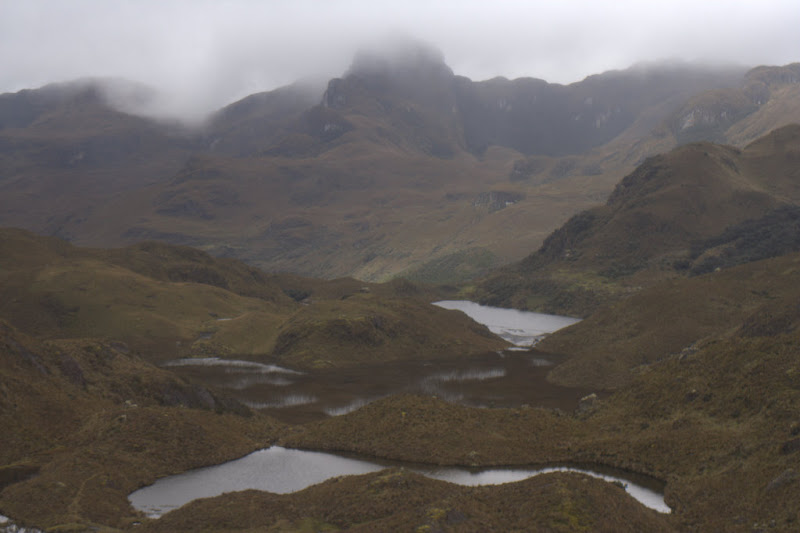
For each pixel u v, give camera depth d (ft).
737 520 280.31
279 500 313.32
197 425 410.93
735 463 323.78
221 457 388.78
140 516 310.65
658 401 414.21
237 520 292.81
